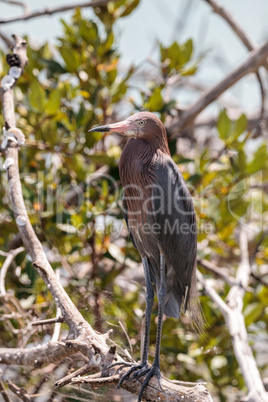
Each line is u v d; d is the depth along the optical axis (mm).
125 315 9305
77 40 10914
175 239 7520
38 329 8398
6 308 8711
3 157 9445
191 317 8109
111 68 10602
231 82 11414
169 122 11578
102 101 10797
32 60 11008
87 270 10547
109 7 11039
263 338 10391
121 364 6250
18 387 7352
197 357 9352
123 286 11312
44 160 10680
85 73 10906
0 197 10195
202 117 14914
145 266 7715
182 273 7766
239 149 10438
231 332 7930
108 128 7512
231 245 10594
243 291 9016
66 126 10383
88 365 6207
